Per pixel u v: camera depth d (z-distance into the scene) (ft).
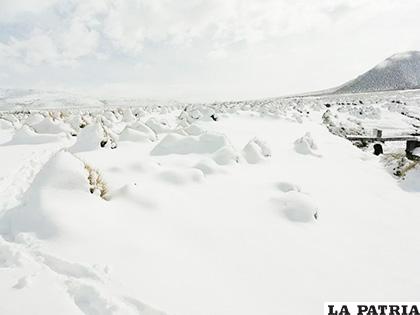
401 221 24.44
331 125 87.97
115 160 37.06
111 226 17.71
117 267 14.20
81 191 19.69
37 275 13.10
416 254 19.10
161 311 11.47
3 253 14.92
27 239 16.03
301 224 21.89
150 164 31.04
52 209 17.56
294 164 41.14
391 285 15.56
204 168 32.22
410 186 34.65
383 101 162.30
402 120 102.83
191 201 23.62
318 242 19.60
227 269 15.58
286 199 24.04
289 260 17.07
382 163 44.37
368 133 79.61
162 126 65.36
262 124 86.79
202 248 17.37
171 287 13.32
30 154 43.42
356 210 26.04
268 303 13.28
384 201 29.32
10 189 26.00
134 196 21.81
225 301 12.98
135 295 12.37
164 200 22.12
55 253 14.84
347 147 57.31
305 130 77.20
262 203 24.40
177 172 28.66
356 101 172.35
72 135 63.82
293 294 14.14
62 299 11.71
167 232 18.44
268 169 36.99
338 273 16.24
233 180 30.25
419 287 15.52
